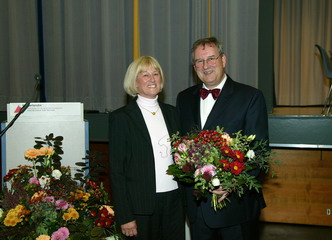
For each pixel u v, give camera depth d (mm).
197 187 1626
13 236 1739
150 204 1782
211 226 1785
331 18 5836
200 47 1859
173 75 3422
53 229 1833
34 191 1944
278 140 2717
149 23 3418
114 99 3555
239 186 1590
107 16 3492
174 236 1870
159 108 1996
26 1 3758
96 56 3646
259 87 3150
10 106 2201
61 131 2234
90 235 1836
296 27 6039
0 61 3863
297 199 3137
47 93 3797
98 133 3168
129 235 1798
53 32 3713
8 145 2182
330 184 3049
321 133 2629
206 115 1925
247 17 3072
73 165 2242
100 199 2066
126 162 1853
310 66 5969
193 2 3328
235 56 3104
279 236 2943
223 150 1570
